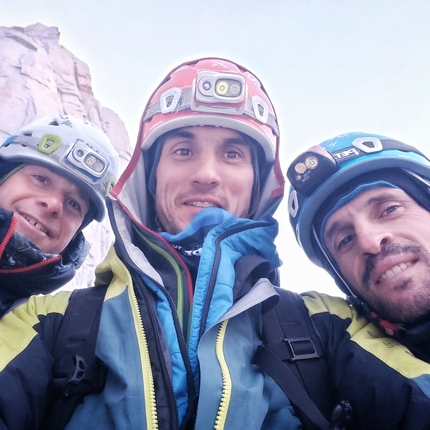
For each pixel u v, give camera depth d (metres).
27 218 0.59
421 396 0.34
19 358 0.38
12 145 0.64
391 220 0.44
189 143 0.56
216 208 0.50
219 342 0.40
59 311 0.44
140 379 0.36
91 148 0.66
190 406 0.37
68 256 0.67
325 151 0.49
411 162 0.46
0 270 0.49
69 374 0.39
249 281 0.46
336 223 0.47
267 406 0.37
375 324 0.45
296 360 0.41
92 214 0.69
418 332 0.41
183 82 0.57
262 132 0.56
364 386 0.38
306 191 0.49
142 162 0.58
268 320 0.45
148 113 0.59
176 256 0.48
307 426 0.38
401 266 0.42
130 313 0.41
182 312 0.44
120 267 0.45
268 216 0.57
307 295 0.51
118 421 0.35
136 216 0.55
